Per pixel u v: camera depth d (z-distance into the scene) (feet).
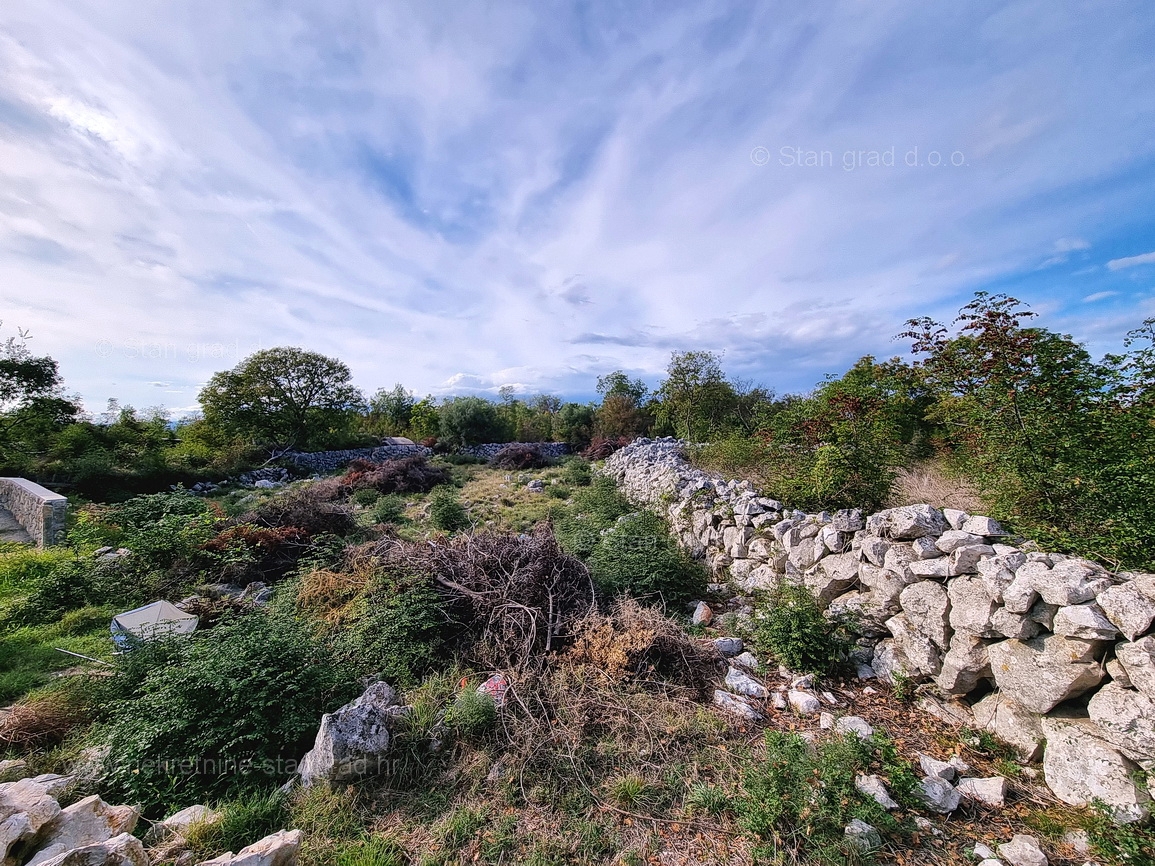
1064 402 11.56
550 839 7.95
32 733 10.21
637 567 17.60
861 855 7.39
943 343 16.84
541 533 17.95
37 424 51.37
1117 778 7.75
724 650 13.92
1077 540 9.97
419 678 12.82
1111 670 8.35
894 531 13.03
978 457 13.15
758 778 8.69
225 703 9.56
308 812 8.38
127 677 11.37
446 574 16.22
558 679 11.87
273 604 17.17
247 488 51.85
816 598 14.26
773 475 21.03
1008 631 9.84
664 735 10.28
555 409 110.93
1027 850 7.37
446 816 8.48
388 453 74.13
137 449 52.65
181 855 7.25
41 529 26.45
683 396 57.31
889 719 10.99
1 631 16.17
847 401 17.61
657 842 7.91
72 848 6.17
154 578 20.20
